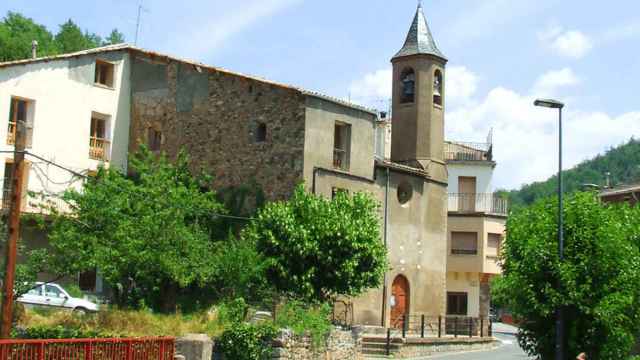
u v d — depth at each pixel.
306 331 24.66
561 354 19.72
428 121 38.03
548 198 21.70
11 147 34.34
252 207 32.97
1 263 24.88
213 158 34.72
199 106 35.69
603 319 19.20
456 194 51.12
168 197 28.17
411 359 31.08
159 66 37.59
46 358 16.52
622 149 125.38
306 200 28.70
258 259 27.41
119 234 25.62
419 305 36.53
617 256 19.81
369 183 34.34
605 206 21.78
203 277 26.61
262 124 33.50
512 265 20.64
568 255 20.30
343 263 27.78
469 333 38.28
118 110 38.00
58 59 35.88
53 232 27.34
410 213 36.47
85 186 27.69
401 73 38.75
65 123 36.06
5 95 34.03
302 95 32.09
